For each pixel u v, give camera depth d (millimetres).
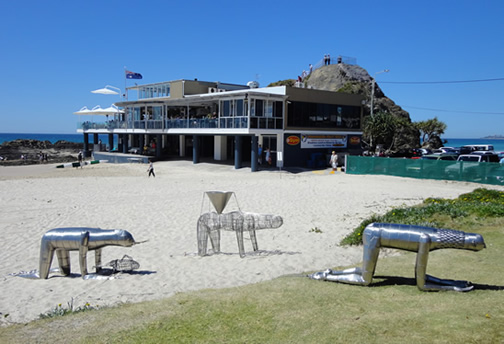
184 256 10062
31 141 97062
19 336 5219
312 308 5492
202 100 35656
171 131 39844
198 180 25922
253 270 8859
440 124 68125
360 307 5426
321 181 24609
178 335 4918
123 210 15734
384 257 8914
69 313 6270
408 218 11930
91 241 8422
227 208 15867
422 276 5918
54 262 10039
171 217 14438
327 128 36812
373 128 44844
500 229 10164
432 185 22875
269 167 33562
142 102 43062
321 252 10117
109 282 8234
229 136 41125
